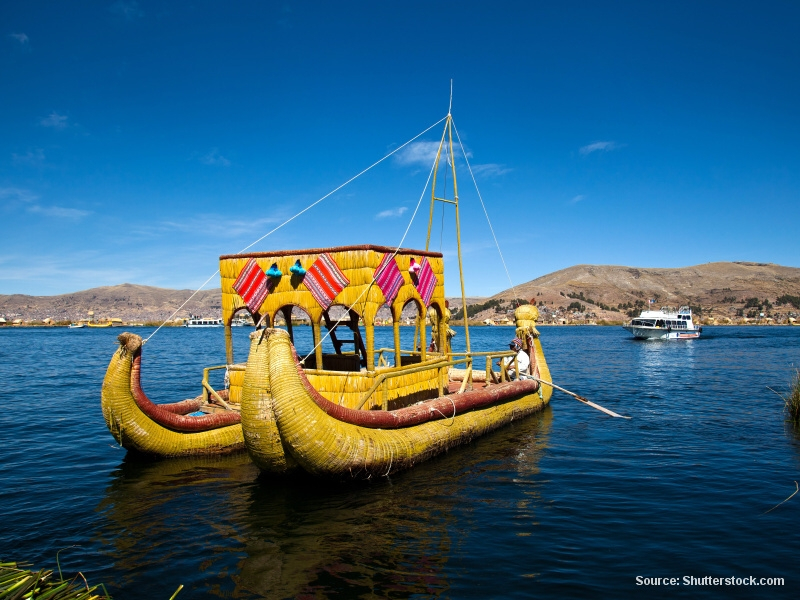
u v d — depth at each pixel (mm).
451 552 7137
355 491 9469
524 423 16141
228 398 12703
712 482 10297
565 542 7492
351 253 10719
